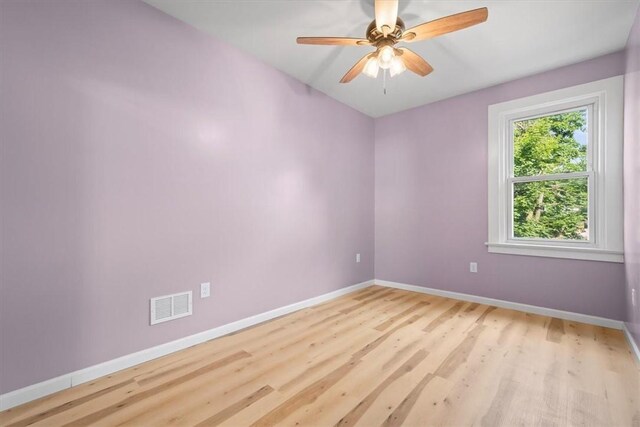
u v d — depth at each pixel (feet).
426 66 6.54
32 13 4.92
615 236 7.80
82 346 5.46
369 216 12.80
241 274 8.04
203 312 7.23
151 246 6.34
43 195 5.04
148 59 6.27
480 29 6.93
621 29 6.89
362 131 12.44
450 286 10.93
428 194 11.48
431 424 4.37
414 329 7.91
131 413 4.63
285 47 7.87
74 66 5.34
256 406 4.79
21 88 4.82
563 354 6.45
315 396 5.04
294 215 9.54
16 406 4.77
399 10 6.31
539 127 9.34
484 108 10.13
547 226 9.17
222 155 7.59
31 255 4.94
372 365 6.04
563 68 8.63
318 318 8.81
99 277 5.65
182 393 5.14
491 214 9.95
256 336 7.52
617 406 4.74
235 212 7.89
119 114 5.88
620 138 7.72
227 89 7.69
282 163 9.15
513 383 5.38
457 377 5.58
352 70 6.79
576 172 8.61
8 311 4.74
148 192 6.28
